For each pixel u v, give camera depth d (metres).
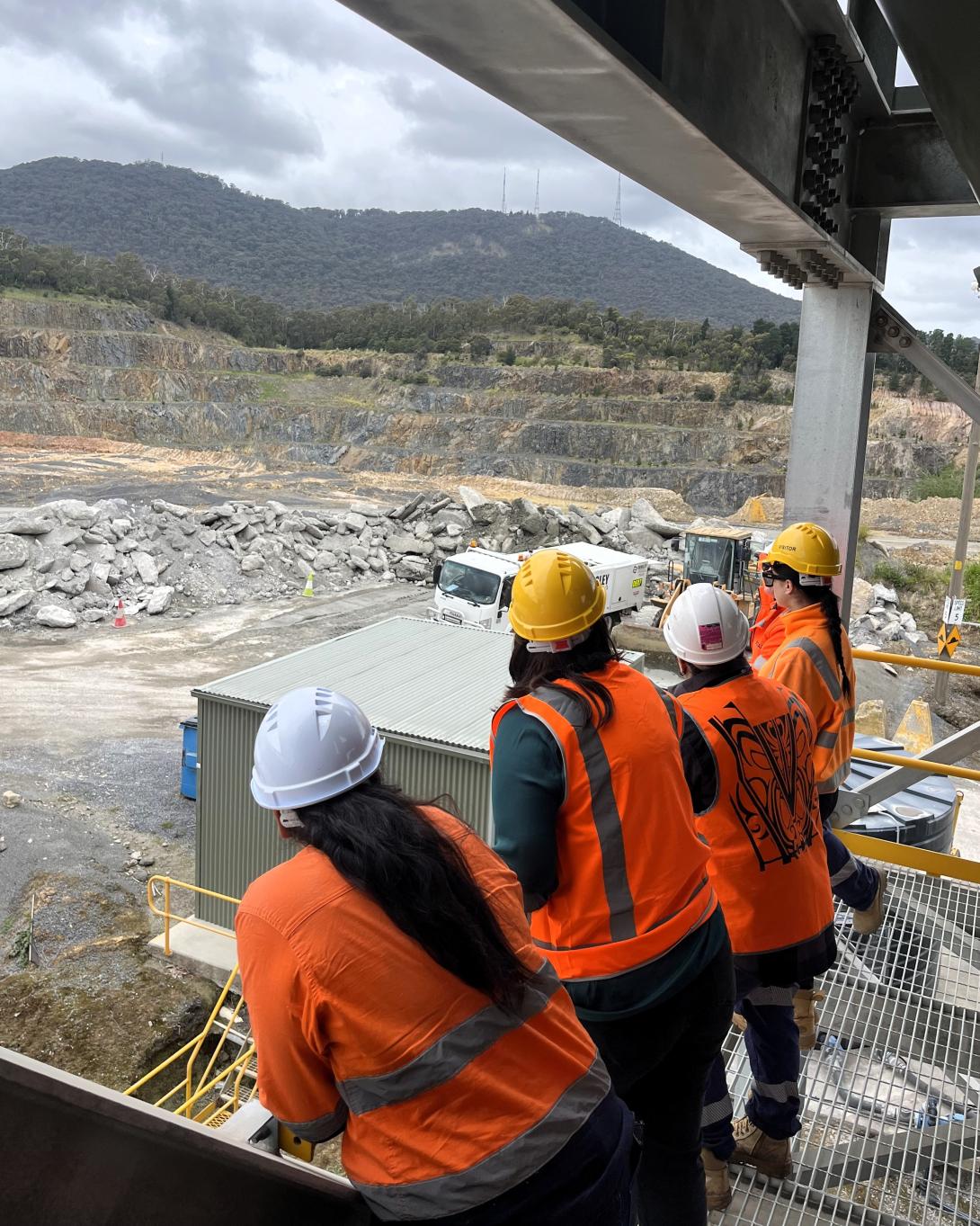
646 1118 2.08
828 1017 3.38
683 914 1.91
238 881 10.61
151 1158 1.01
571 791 1.83
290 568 27.86
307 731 1.36
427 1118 1.28
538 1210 1.31
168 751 15.38
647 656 22.47
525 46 1.48
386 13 1.36
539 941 1.99
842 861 3.43
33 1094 0.83
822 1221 2.61
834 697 3.08
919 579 35.62
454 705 10.15
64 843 12.15
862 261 4.22
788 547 3.13
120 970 9.74
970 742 4.36
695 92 2.25
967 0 2.08
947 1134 3.03
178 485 49.88
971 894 4.21
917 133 4.09
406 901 1.26
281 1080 1.31
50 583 23.20
